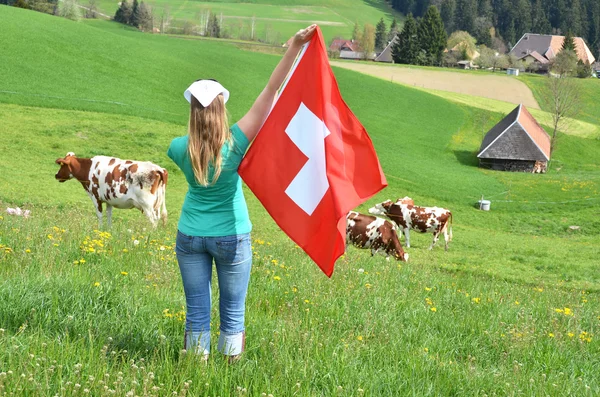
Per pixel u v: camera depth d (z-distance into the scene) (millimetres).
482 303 9359
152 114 50000
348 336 6121
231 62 85938
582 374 6184
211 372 4230
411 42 151875
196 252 4547
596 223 42906
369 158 4871
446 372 5270
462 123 87188
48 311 5039
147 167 17531
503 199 48719
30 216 14414
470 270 23531
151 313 5641
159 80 64875
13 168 31875
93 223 14594
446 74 129000
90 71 60375
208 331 4699
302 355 4980
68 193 28438
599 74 189625
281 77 4734
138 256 8852
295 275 9109
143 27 164375
